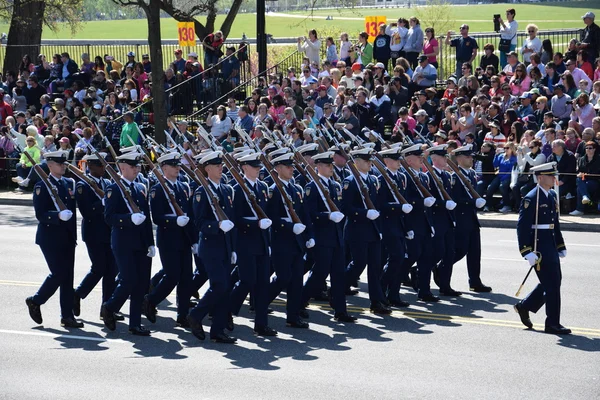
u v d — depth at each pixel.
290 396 26.11
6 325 34.75
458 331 33.34
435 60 76.50
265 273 33.06
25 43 108.81
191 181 36.50
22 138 76.88
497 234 55.16
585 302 37.00
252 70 97.31
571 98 64.19
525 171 59.75
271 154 34.97
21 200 72.12
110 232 35.28
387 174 37.44
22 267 45.72
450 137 61.12
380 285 36.81
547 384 26.95
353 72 75.62
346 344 31.83
